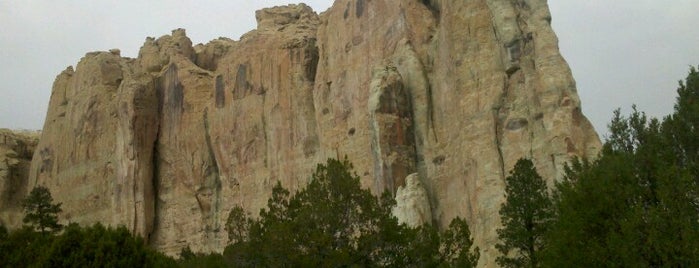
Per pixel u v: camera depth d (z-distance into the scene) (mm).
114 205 93500
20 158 118188
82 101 104062
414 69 64438
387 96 62688
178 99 94438
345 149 69000
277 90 82312
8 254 38969
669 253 25469
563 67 53562
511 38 56750
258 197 80812
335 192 34625
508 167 53781
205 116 91375
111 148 97938
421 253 33406
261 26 91062
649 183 29312
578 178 33812
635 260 26094
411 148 62312
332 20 76562
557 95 52375
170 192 92625
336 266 31625
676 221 25750
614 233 26891
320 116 74312
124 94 95375
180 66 96438
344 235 33688
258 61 85875
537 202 42562
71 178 101812
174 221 90812
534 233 42250
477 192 54375
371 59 69062
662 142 30062
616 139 33469
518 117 54656
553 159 50750
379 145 61281
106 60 105312
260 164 82125
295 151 78250
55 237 40719
